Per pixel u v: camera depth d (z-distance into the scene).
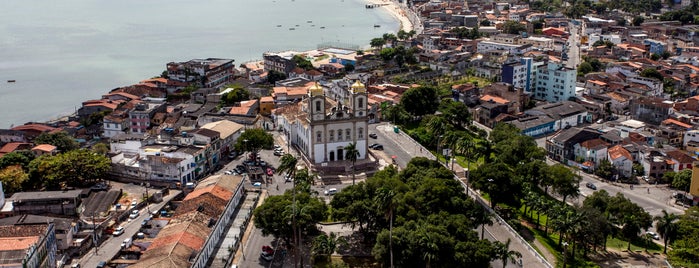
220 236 176.88
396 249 150.00
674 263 160.38
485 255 148.00
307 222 160.62
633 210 184.88
